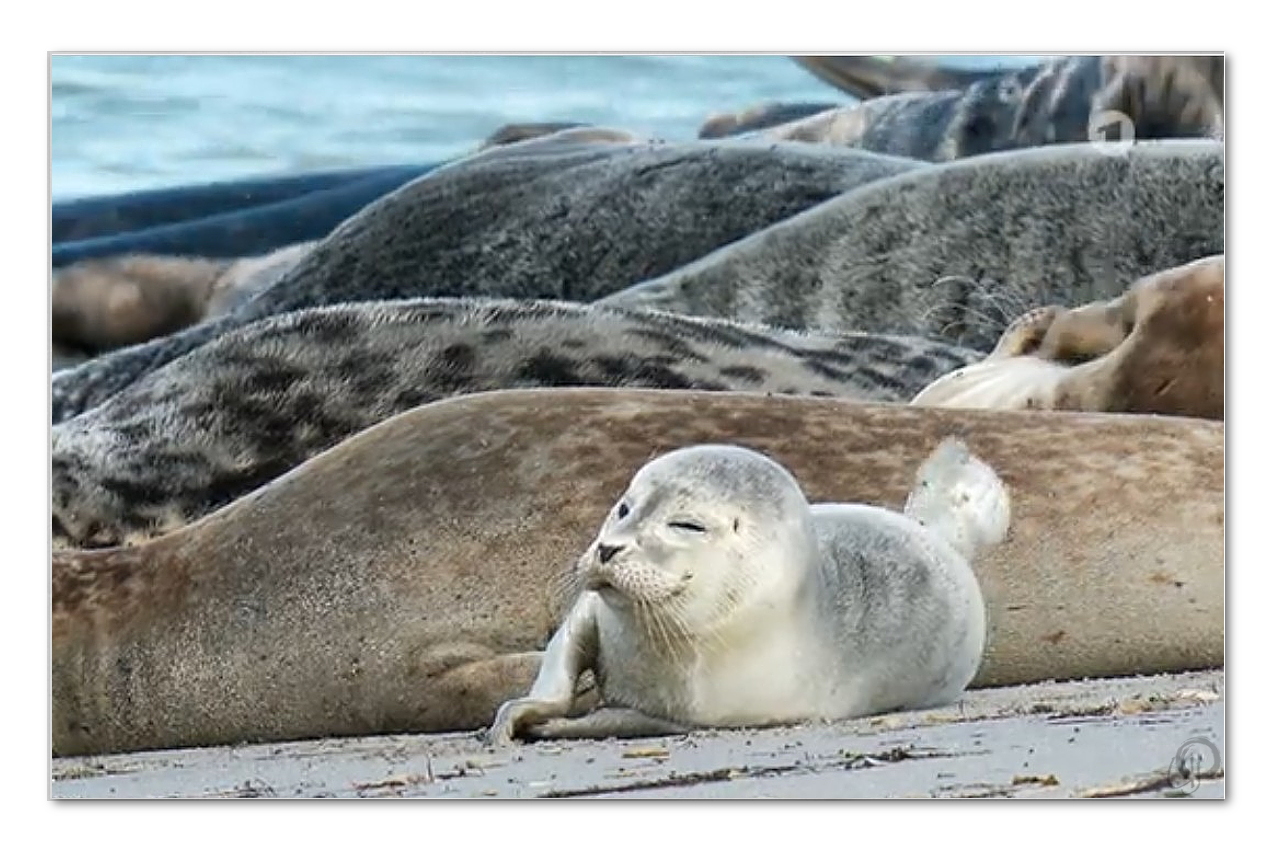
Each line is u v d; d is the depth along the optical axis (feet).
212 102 119.55
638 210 121.39
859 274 114.73
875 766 49.03
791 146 123.44
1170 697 59.26
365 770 55.42
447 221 120.98
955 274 114.32
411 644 67.41
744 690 54.13
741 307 114.62
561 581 67.21
